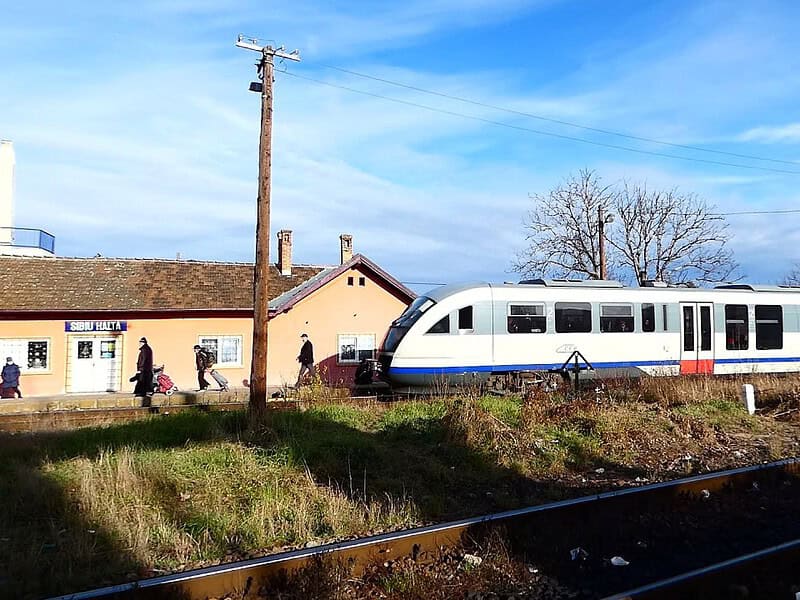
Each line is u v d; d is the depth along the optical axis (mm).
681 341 20656
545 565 5895
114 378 26547
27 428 13852
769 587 5418
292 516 7133
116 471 8375
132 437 11594
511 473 9516
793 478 9203
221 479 8430
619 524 6980
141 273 28812
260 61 15320
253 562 5348
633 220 44969
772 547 6172
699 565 5930
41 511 7348
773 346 22312
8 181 34500
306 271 33312
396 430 11812
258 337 14219
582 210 44719
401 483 8594
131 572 5766
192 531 6672
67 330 25719
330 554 5543
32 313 25281
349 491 8219
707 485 8297
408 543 6051
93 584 5484
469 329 18016
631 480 9258
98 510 7137
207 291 28469
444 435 10977
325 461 9375
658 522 7137
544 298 18922
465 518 7242
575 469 9945
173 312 27156
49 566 5742
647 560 6078
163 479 8266
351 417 13258
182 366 27203
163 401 20562
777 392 16297
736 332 21688
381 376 18516
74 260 28703
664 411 13484
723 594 5285
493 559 5945
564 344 19000
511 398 14852
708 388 16516
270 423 11922
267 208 14906
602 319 19594
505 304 18438
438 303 18000
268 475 8625
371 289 30234
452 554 6098
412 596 5180
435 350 17688
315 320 29000
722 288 22609
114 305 26219
